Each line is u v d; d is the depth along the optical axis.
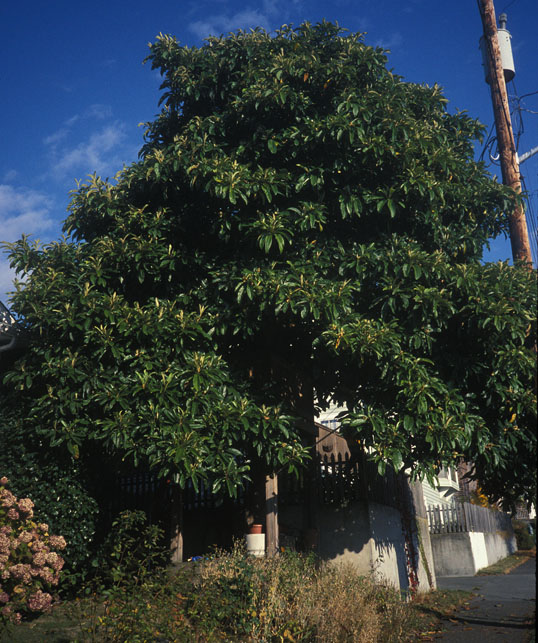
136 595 7.55
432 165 11.54
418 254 10.33
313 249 10.91
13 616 8.06
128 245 10.68
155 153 11.00
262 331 11.64
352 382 11.12
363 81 11.93
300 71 11.41
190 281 11.31
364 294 10.77
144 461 10.46
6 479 9.27
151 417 9.41
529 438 10.44
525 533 37.28
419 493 18.70
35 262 10.97
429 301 10.05
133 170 11.31
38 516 10.01
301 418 12.15
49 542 8.99
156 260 10.76
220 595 8.94
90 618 8.55
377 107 11.30
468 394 10.43
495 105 12.55
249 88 11.34
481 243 12.25
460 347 10.83
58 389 9.95
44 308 10.06
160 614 7.83
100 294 10.23
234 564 9.48
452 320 10.80
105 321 10.12
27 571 8.30
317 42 12.38
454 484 28.02
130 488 12.88
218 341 11.41
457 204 12.02
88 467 10.94
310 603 8.97
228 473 9.42
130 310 10.07
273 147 10.88
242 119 11.52
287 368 12.24
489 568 24.97
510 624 11.02
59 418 9.95
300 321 10.94
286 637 8.45
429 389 9.98
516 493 11.55
